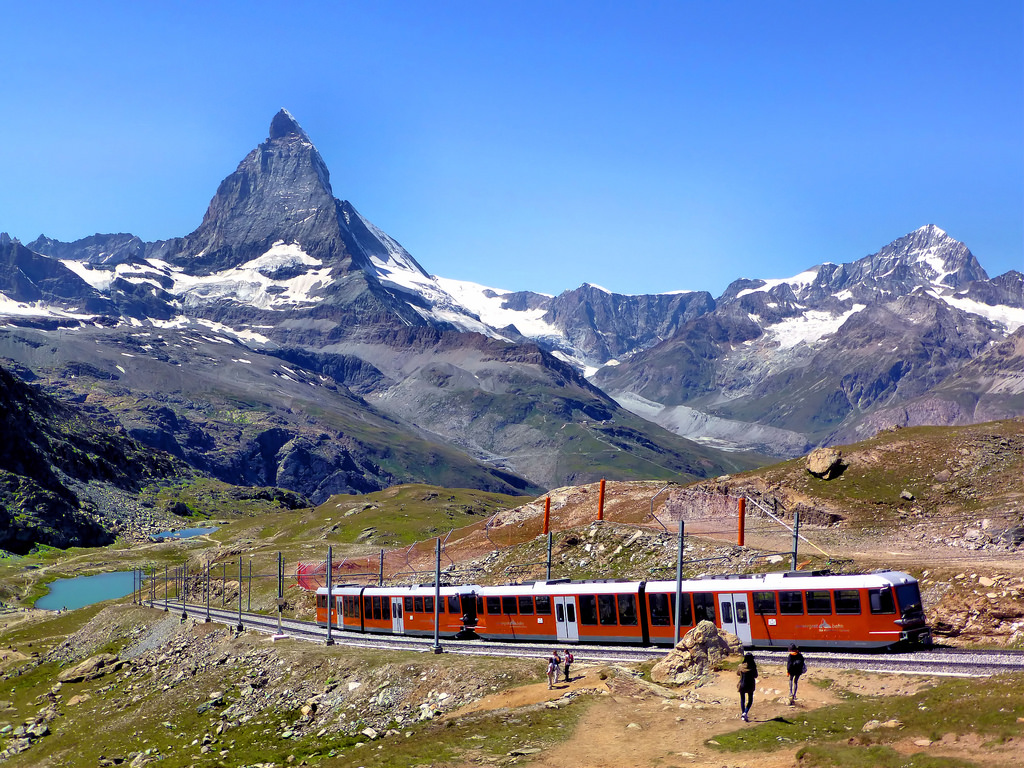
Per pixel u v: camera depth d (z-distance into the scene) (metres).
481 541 154.12
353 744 64.31
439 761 47.50
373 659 81.50
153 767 75.62
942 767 34.97
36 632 170.62
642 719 49.81
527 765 44.41
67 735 95.88
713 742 43.75
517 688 62.91
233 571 190.25
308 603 147.12
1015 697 40.44
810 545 103.56
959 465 117.69
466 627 86.25
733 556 98.81
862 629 60.81
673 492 136.75
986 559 81.94
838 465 124.44
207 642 117.94
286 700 82.06
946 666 51.91
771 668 56.97
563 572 114.69
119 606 166.50
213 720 85.69
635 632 71.88
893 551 98.00
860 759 37.56
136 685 112.12
